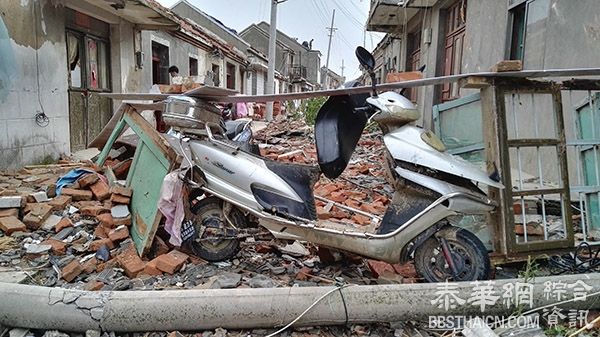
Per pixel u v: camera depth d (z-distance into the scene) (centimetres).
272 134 1086
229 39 2591
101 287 293
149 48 1034
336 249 308
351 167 712
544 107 334
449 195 271
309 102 1362
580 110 385
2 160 542
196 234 331
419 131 295
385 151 309
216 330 245
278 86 2998
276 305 246
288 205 316
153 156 363
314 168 334
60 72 671
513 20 664
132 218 370
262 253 358
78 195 417
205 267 324
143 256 333
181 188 326
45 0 628
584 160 380
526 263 315
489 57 733
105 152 456
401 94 328
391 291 255
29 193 423
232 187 325
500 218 305
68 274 304
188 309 241
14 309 238
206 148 333
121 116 435
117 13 819
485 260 276
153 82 1164
